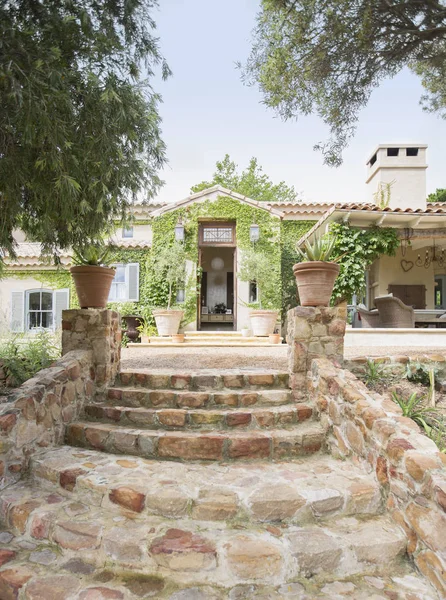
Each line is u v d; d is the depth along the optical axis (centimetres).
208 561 236
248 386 449
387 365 477
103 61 378
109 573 241
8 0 346
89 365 444
